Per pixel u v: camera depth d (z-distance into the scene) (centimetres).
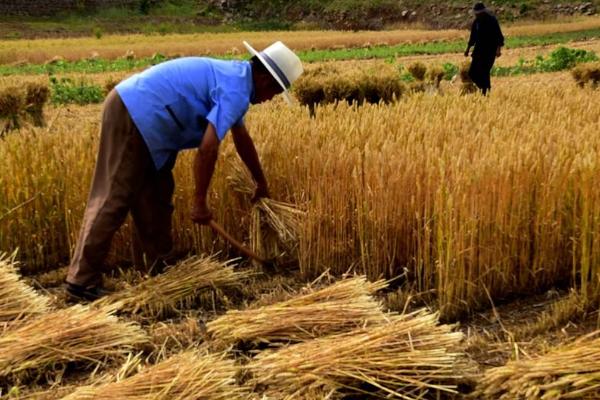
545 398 342
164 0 7250
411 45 4250
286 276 579
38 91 1216
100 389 357
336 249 571
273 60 495
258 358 409
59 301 527
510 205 502
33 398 392
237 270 592
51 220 625
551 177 506
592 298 478
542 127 659
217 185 607
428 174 521
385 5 7188
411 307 508
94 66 3175
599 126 635
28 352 419
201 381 357
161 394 346
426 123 689
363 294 459
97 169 521
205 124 512
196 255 600
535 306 503
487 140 592
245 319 439
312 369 376
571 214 514
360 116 792
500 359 421
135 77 511
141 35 5841
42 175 617
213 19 7288
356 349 380
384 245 548
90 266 521
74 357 425
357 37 4919
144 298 508
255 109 1148
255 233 584
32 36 5628
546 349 401
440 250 486
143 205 554
